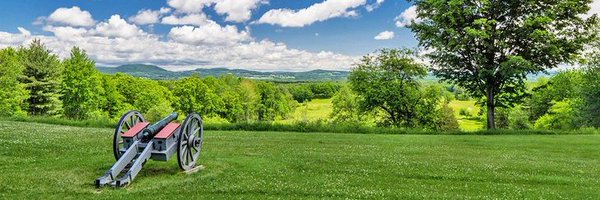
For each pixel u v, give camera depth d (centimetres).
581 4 2881
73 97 6594
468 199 996
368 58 4194
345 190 1042
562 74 5328
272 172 1244
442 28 3127
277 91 11231
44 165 1234
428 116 4141
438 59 3203
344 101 4844
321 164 1407
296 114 10819
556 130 2836
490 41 2969
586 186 1178
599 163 1587
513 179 1241
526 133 2742
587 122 4247
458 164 1483
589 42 3059
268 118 10825
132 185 1023
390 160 1533
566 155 1786
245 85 11081
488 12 2972
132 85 8581
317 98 13300
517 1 2877
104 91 7238
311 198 963
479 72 2964
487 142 2191
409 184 1145
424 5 3188
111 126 2786
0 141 1619
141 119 1276
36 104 6253
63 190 961
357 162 1469
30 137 1828
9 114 4353
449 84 3369
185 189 1006
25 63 6178
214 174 1174
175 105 8738
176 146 1173
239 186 1046
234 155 1545
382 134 2630
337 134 2559
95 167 1220
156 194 955
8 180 1032
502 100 3222
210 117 8931
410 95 4097
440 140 2269
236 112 9831
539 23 2844
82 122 2816
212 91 9512
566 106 5416
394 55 4116
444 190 1088
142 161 1078
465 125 8200
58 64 6519
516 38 2964
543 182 1213
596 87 4128
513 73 2830
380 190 1055
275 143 1984
